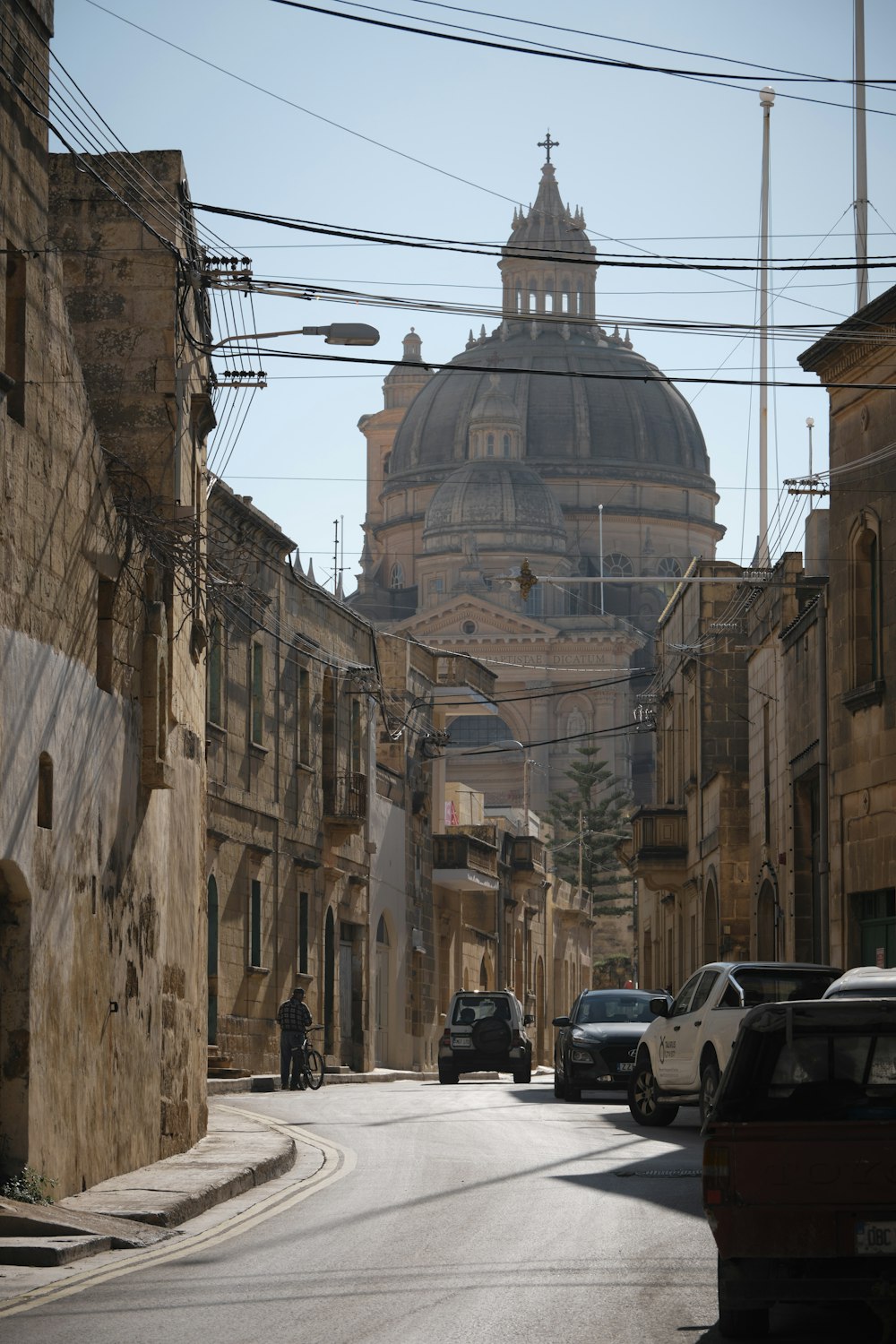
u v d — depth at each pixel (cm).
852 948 4181
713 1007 2992
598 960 16562
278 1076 4994
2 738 1872
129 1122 2345
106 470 2308
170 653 2631
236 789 5038
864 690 4028
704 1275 1559
